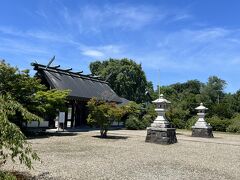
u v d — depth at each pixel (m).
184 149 15.21
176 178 8.14
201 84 76.88
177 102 44.56
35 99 17.75
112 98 28.33
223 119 37.03
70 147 13.78
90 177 7.70
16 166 8.43
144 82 57.44
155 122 17.73
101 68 58.81
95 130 25.00
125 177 7.94
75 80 27.69
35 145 13.92
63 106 19.89
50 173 7.88
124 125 31.64
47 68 24.94
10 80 16.80
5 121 5.42
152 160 11.03
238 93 54.41
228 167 10.36
